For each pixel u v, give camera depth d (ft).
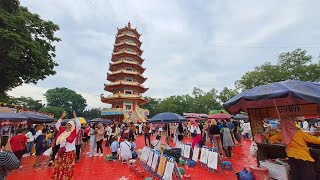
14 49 52.65
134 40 162.30
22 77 64.34
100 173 26.45
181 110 187.01
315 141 15.21
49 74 67.31
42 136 32.78
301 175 15.25
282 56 104.01
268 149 21.31
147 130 52.29
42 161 35.24
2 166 11.27
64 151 18.39
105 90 154.10
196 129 38.22
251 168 18.16
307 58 97.96
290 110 19.95
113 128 54.49
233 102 18.35
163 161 21.18
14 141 27.02
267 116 22.62
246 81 106.42
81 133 36.83
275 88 15.88
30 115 38.63
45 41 67.77
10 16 55.11
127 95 140.46
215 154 25.17
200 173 24.81
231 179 22.52
